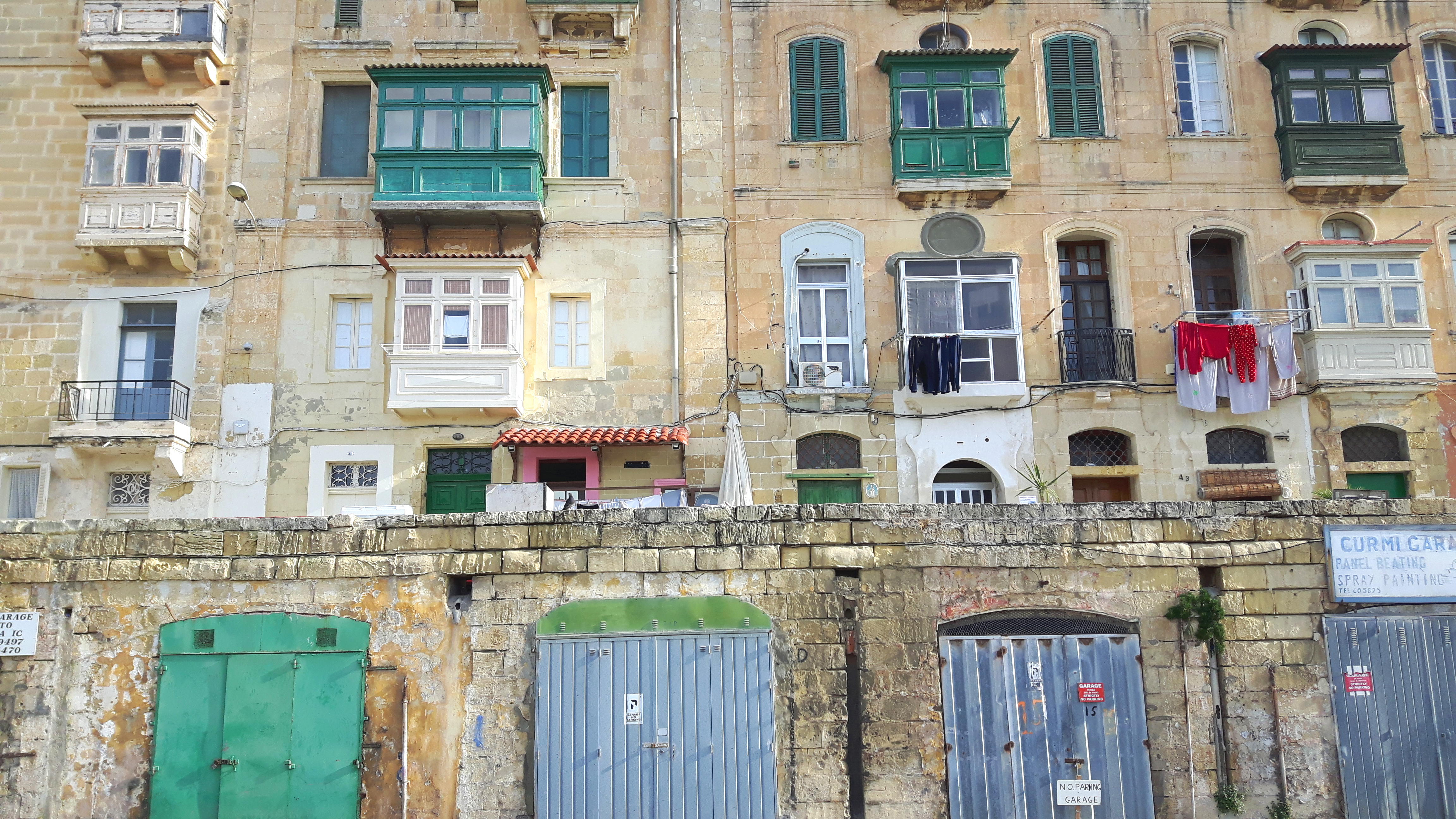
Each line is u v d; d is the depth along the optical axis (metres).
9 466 18.31
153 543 11.95
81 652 11.81
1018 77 20.45
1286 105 20.02
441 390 18.41
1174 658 11.74
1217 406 19.03
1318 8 20.70
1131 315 19.55
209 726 11.63
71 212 19.33
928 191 19.62
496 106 19.34
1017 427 19.00
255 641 11.80
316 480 18.53
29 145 19.52
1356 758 11.53
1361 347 19.03
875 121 20.25
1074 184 19.98
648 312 19.47
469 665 11.68
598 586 11.80
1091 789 11.42
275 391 18.84
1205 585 12.08
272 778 11.49
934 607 11.77
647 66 20.48
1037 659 11.73
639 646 11.66
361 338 19.30
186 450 18.47
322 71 20.12
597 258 19.62
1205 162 20.14
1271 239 19.88
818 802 11.32
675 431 18.05
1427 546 11.91
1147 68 20.53
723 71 20.38
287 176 19.66
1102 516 12.01
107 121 19.05
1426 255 19.81
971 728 11.54
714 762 11.39
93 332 18.97
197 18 19.56
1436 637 11.85
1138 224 19.91
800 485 19.05
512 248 19.47
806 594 11.76
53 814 11.45
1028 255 19.73
